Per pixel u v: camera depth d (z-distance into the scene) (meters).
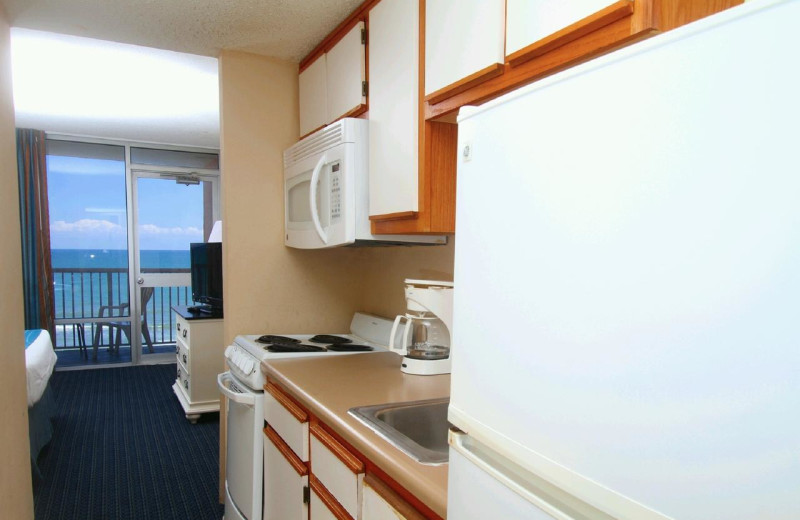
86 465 3.00
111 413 3.97
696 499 0.41
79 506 2.52
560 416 0.54
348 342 2.33
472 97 1.30
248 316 2.44
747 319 0.37
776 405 0.36
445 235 1.92
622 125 0.48
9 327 1.71
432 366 1.74
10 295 1.74
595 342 0.50
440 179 1.54
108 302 5.57
